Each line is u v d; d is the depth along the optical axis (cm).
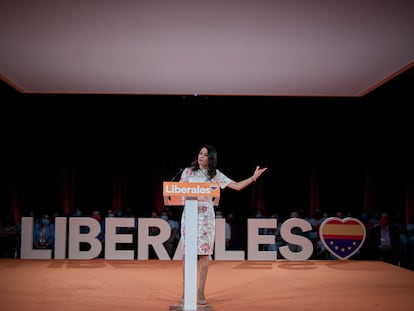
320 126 979
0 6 409
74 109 968
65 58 563
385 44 499
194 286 341
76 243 633
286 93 736
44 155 1012
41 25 454
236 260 646
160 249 631
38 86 706
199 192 333
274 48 514
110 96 923
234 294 437
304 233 727
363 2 393
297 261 643
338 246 644
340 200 1043
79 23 446
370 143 966
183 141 998
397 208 959
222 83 674
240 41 492
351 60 559
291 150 1002
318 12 414
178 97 928
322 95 748
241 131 991
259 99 934
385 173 970
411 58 552
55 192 1041
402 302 407
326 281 503
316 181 1037
